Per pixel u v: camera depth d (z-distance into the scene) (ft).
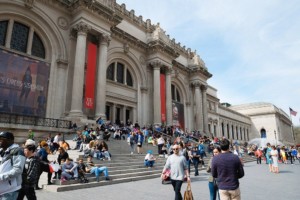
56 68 66.08
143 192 26.91
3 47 56.85
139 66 95.91
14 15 60.34
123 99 88.02
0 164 11.78
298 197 24.76
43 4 65.72
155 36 99.71
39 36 65.46
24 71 59.67
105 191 27.22
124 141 59.93
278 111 242.17
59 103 64.59
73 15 71.20
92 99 69.26
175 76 116.88
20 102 57.52
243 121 221.87
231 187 13.21
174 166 19.02
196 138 96.68
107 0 76.13
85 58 70.79
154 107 93.15
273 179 38.29
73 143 48.19
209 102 165.17
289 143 259.80
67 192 26.12
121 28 91.56
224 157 13.82
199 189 29.17
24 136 51.31
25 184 14.75
